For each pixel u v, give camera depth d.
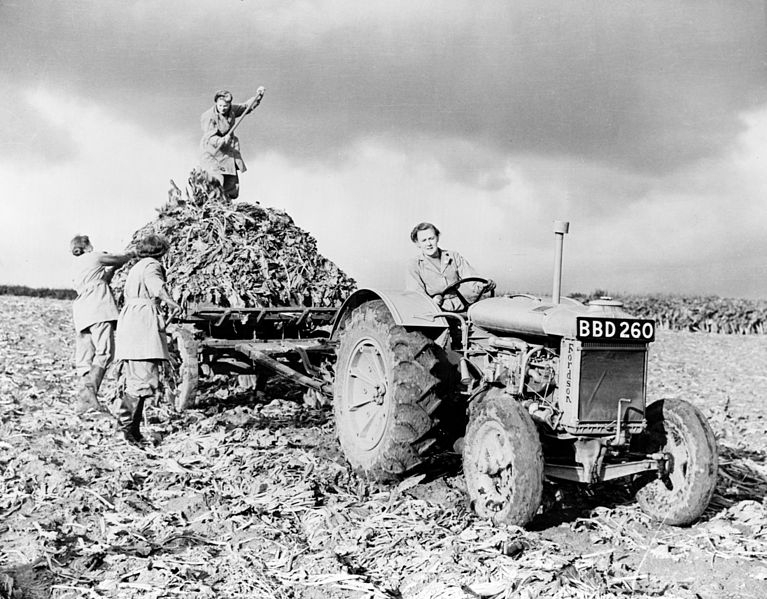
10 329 14.90
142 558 3.85
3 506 4.63
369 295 5.50
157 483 5.14
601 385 4.32
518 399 4.68
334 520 4.41
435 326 4.86
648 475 4.70
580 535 4.37
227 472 5.36
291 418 7.18
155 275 6.31
